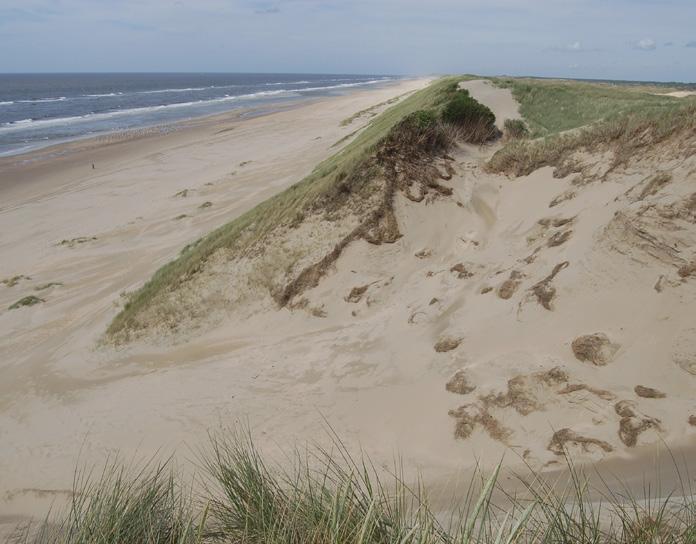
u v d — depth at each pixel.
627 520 3.96
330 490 4.14
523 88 24.91
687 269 7.82
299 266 14.05
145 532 3.89
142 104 101.88
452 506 5.93
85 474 9.24
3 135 58.94
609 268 8.84
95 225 26.59
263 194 25.11
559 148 14.38
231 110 81.44
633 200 9.59
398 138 15.82
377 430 8.45
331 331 12.28
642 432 6.59
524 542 3.66
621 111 13.95
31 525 8.12
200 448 8.98
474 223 14.10
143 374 12.84
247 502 4.08
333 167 17.70
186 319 14.47
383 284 13.07
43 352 15.35
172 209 26.81
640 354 7.55
